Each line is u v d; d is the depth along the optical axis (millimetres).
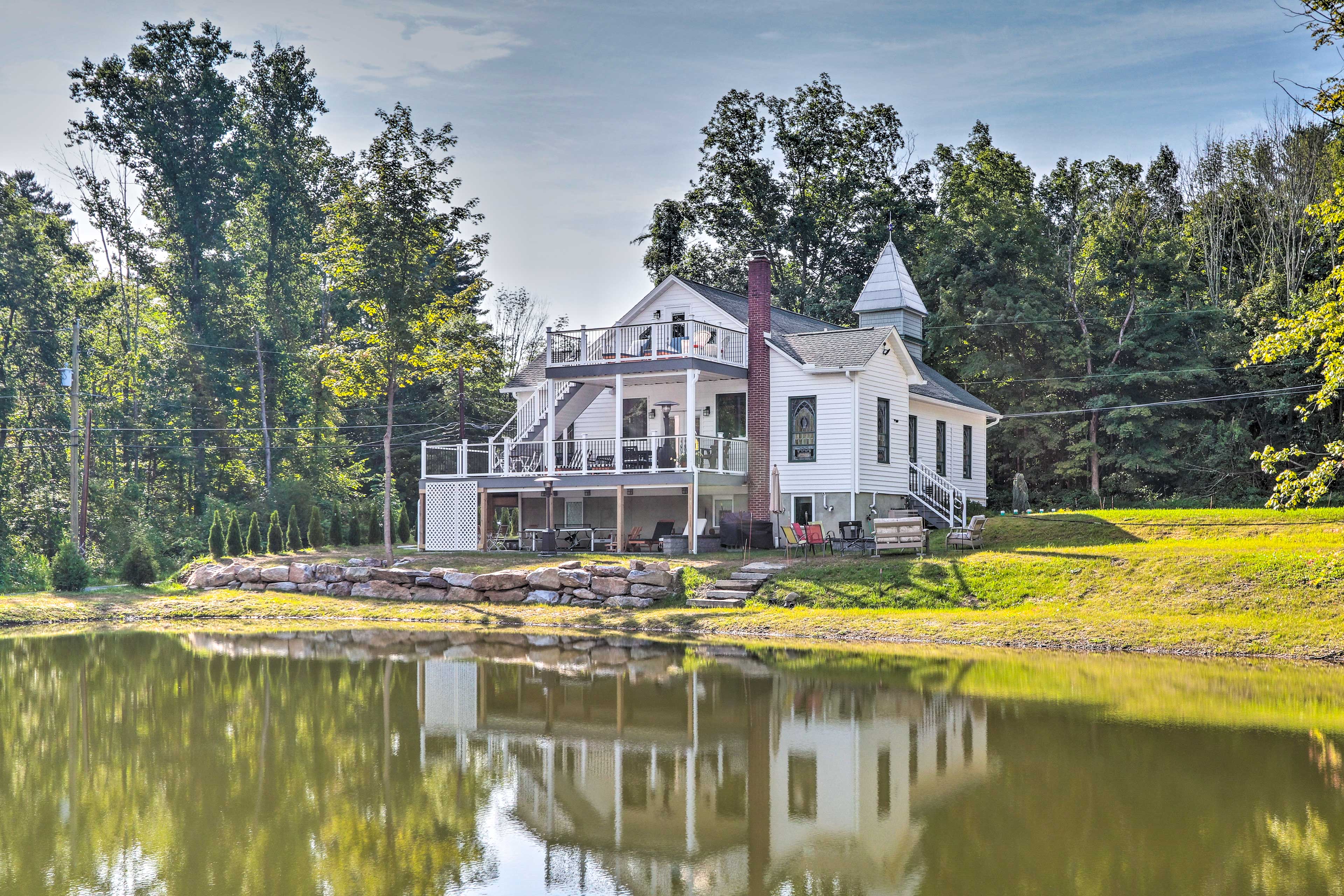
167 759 12648
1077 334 52062
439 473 63312
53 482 53500
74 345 45844
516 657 20406
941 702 15266
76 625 27453
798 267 60531
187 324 57094
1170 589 21750
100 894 8359
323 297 65500
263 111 59219
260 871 8891
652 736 13578
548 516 33031
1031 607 22531
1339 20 19828
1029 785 10922
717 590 26078
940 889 8211
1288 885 8117
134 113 54625
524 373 38469
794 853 9227
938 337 50531
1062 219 63344
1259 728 13266
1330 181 54250
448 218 32281
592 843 9578
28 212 54812
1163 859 8711
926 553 26531
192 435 55906
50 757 12750
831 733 13562
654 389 35094
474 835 9844
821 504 31750
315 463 57500
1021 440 50250
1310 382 46281
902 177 61438
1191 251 59281
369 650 21750
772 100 58906
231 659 20656
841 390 31625
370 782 11570
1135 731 13195
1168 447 48781
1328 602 19938
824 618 23109
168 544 43969
